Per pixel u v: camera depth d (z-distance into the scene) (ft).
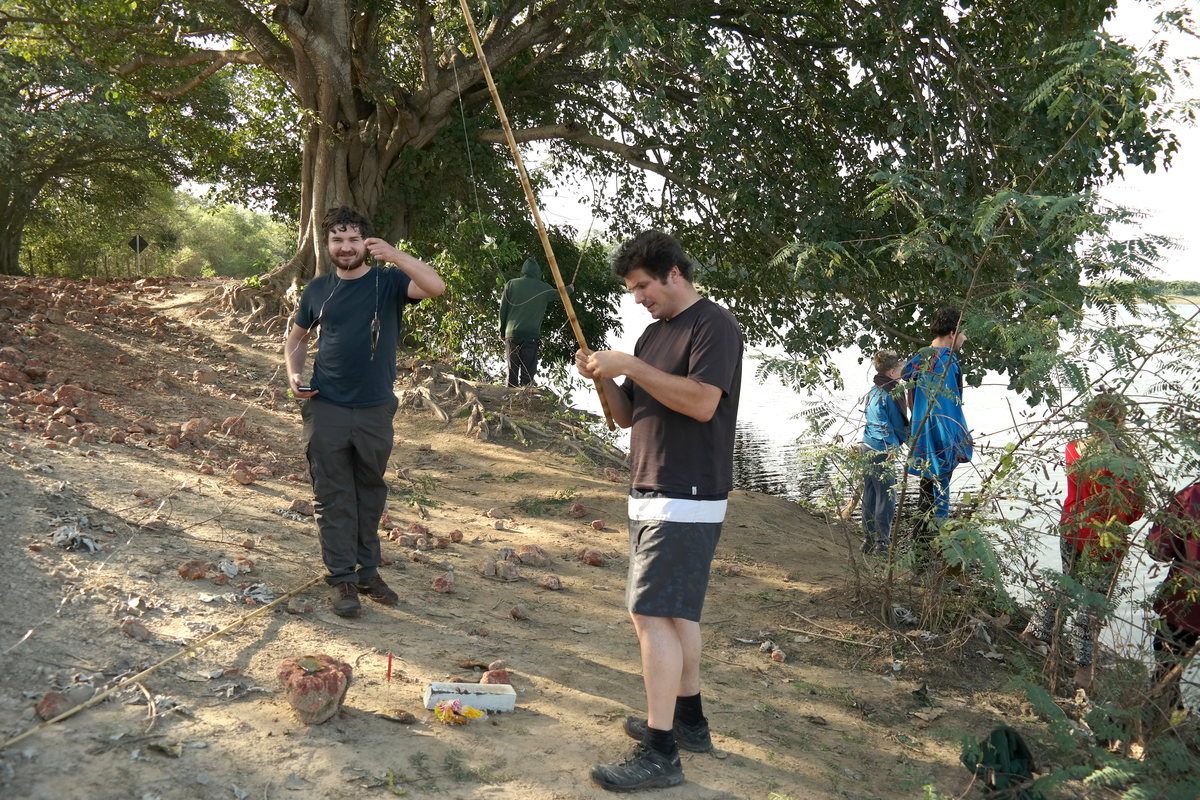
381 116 49.75
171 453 21.33
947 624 17.26
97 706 10.44
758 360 16.97
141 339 34.58
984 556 14.02
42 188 105.29
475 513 23.00
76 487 16.60
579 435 31.73
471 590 16.81
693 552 10.78
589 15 39.60
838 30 41.75
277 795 9.51
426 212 51.70
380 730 11.06
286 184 61.98
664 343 11.18
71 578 13.21
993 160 34.86
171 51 48.91
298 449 25.50
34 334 30.25
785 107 42.32
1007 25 37.73
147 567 14.19
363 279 14.57
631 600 10.98
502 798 10.11
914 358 17.61
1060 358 14.32
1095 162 32.17
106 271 146.10
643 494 11.03
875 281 38.24
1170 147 31.14
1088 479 14.76
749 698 14.10
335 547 14.29
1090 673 15.23
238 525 17.07
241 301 41.50
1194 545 13.51
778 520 26.48
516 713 12.18
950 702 14.89
